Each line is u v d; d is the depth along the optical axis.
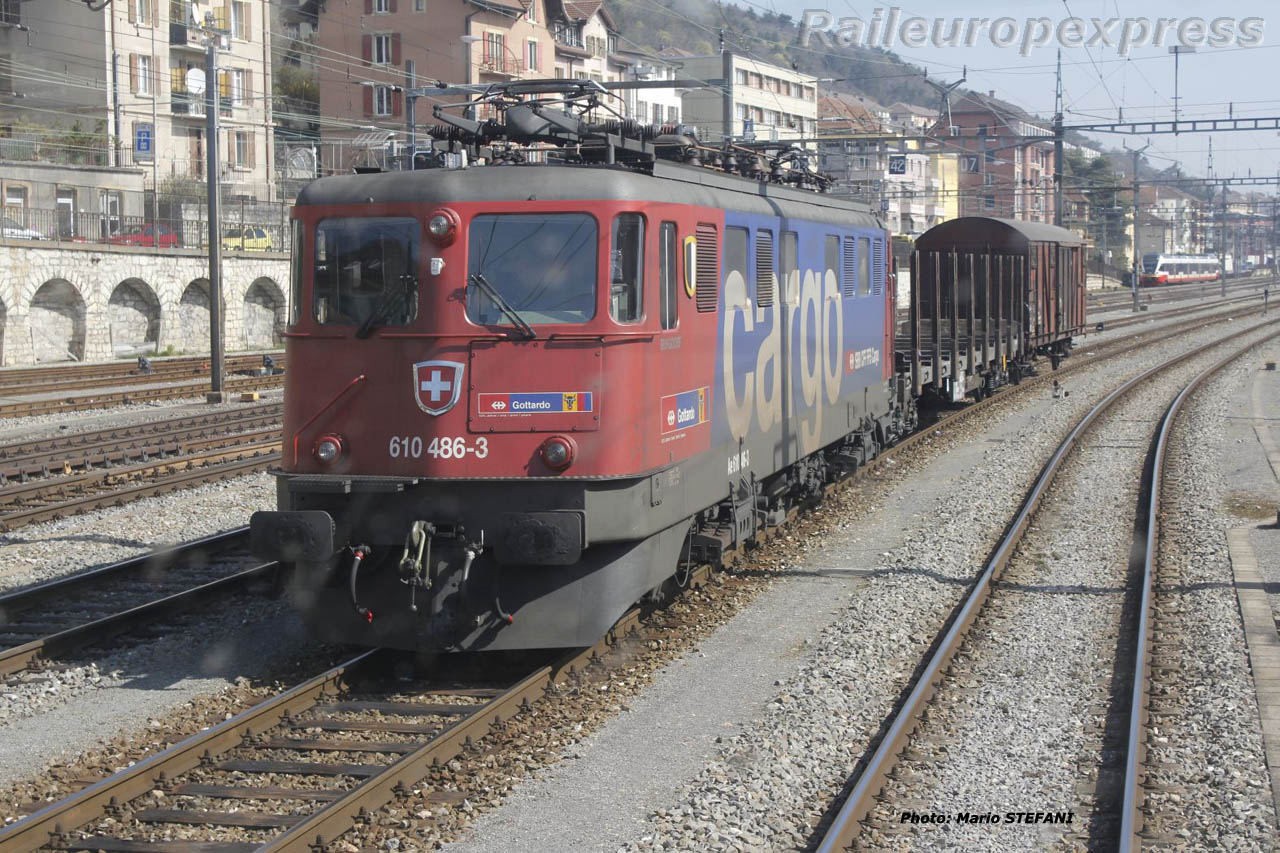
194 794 6.94
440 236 8.88
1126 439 21.80
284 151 59.19
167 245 41.41
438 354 8.88
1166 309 66.69
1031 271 29.64
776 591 11.67
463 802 6.91
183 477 16.70
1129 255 108.94
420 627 9.06
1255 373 33.88
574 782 7.25
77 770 7.38
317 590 9.35
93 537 13.63
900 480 17.69
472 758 7.50
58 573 12.09
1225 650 9.63
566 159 10.10
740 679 9.16
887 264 17.31
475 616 9.04
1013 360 29.19
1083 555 13.02
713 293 10.38
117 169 44.78
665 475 9.45
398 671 9.28
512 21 57.62
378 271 9.08
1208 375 32.75
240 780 7.19
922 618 10.62
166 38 52.78
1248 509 15.45
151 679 9.09
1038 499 15.78
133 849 6.27
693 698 8.75
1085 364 36.88
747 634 10.32
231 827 6.56
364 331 8.98
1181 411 25.70
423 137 32.62
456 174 9.05
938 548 13.12
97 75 50.22
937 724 8.18
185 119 53.50
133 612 10.21
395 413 8.95
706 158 11.80
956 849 6.38
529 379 8.83
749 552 13.18
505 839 6.50
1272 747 7.66
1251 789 7.05
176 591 11.52
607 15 64.81
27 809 6.76
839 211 14.86
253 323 42.97
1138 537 13.88
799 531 14.22
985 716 8.35
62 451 18.62
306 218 9.23
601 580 9.17
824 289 13.92
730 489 11.00
